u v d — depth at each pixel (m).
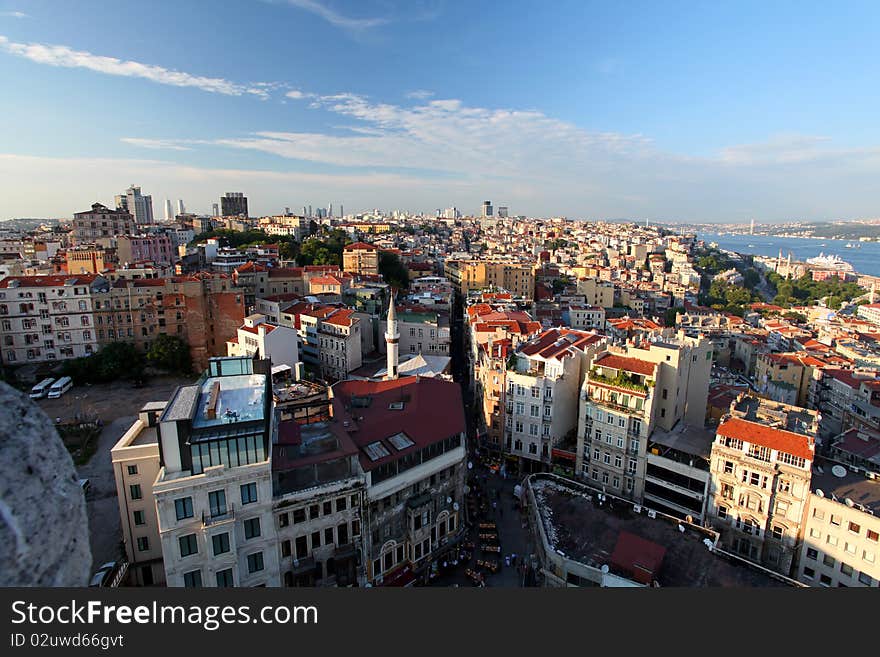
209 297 131.75
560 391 91.31
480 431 105.94
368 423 67.25
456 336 188.25
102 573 57.03
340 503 56.84
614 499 69.69
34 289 123.94
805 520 63.84
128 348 127.12
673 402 82.56
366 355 135.38
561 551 58.97
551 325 162.00
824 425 104.06
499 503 85.00
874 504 61.94
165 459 47.62
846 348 163.00
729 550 69.88
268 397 57.47
